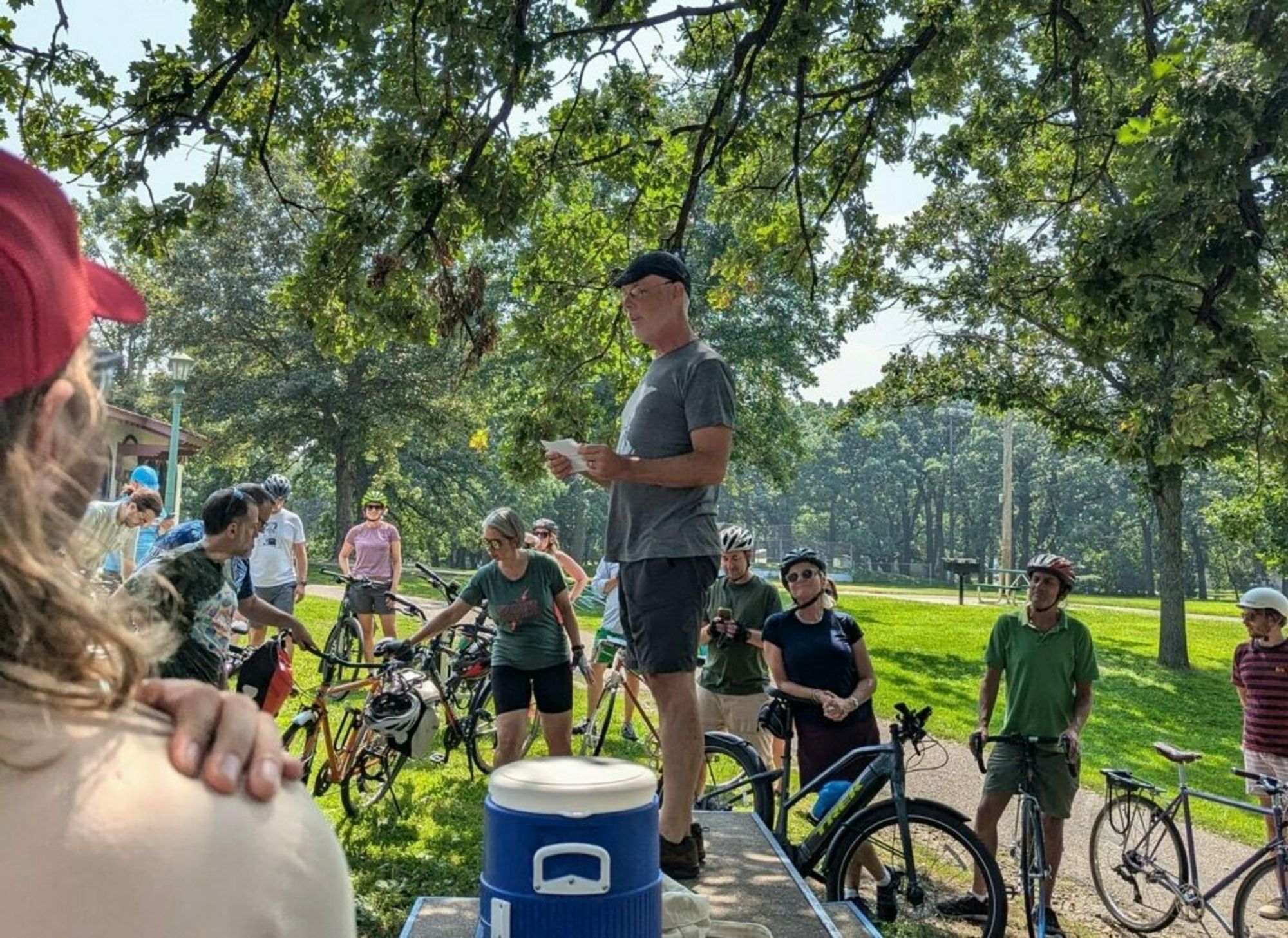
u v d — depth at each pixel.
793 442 32.81
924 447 104.94
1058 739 7.01
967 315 17.88
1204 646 25.12
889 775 5.91
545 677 6.52
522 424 10.69
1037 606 7.07
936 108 11.32
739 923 3.35
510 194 7.78
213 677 4.66
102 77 7.68
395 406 37.31
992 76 11.27
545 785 2.06
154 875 0.58
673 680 3.54
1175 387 8.62
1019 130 11.44
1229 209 6.26
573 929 2.00
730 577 7.78
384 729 7.24
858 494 102.62
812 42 8.33
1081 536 92.62
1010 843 8.91
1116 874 7.64
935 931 5.73
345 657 10.77
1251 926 6.93
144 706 0.69
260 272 37.06
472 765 8.69
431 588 27.16
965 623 26.03
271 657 5.31
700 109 10.77
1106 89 10.78
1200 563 86.06
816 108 10.62
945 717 13.74
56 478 0.66
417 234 7.68
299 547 10.55
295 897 0.65
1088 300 6.75
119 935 0.57
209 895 0.60
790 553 6.62
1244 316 6.42
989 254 16.48
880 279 13.20
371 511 11.20
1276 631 8.48
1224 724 15.57
